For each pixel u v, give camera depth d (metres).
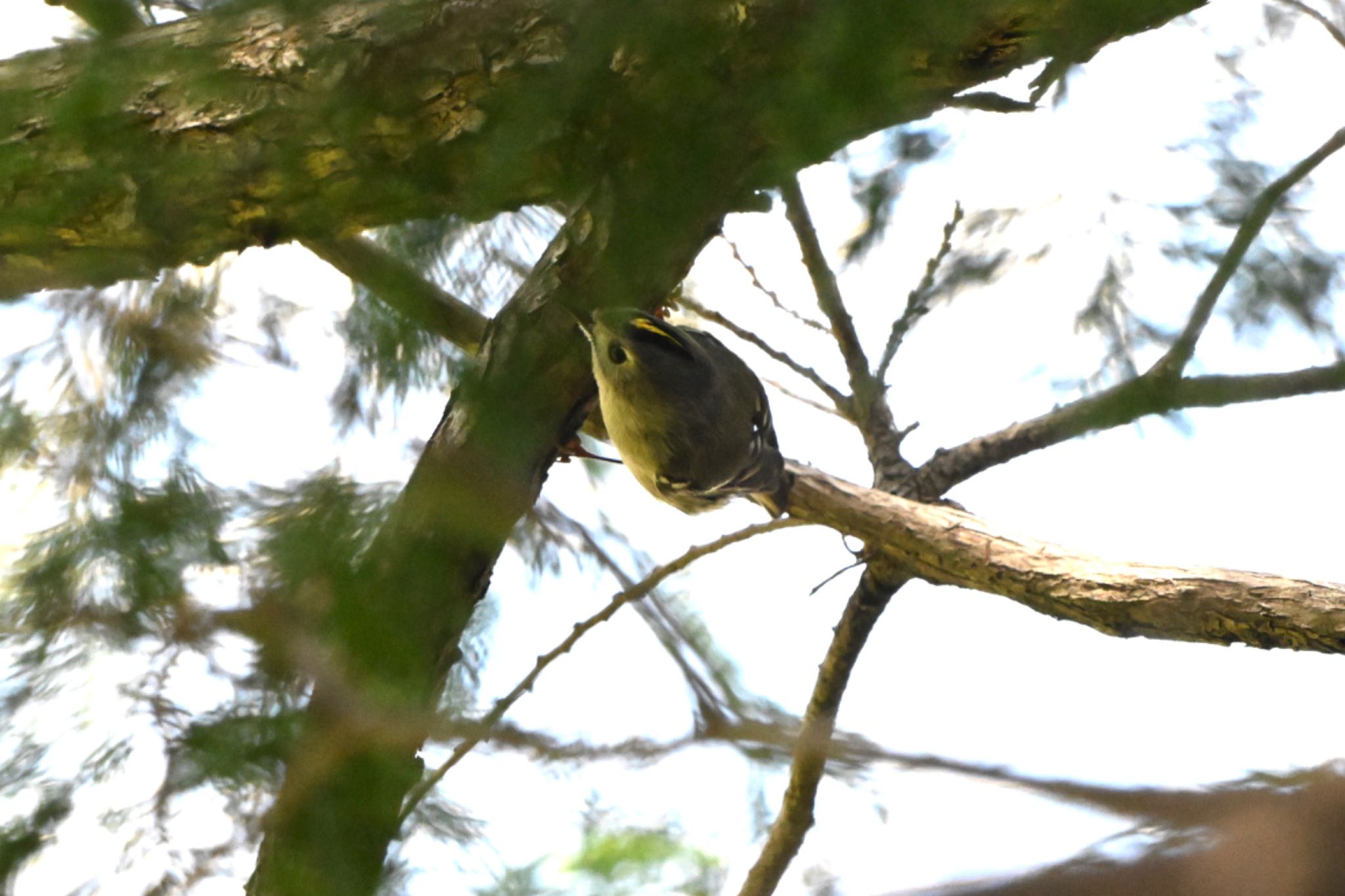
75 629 3.51
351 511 3.66
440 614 3.80
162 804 3.54
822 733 3.08
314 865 3.41
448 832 3.49
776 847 7.43
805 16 3.40
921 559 8.70
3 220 5.18
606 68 3.88
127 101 4.97
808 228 6.61
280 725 3.41
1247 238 4.71
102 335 4.96
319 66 5.11
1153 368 5.44
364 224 5.61
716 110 3.79
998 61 4.52
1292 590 6.88
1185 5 4.20
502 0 5.05
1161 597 7.35
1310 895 1.45
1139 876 1.56
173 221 5.39
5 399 4.55
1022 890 1.63
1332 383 5.33
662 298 6.45
